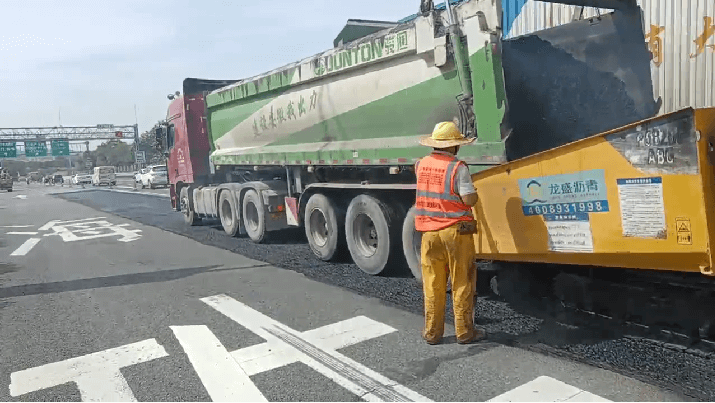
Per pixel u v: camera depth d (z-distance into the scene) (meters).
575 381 3.70
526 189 4.30
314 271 7.73
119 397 3.84
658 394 3.45
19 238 13.72
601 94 5.70
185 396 3.81
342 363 4.27
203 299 6.43
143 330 5.34
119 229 14.51
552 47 5.63
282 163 9.43
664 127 3.38
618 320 4.58
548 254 4.24
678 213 3.38
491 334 4.74
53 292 7.21
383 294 6.28
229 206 11.79
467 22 5.37
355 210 7.45
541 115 5.40
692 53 8.07
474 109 5.40
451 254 4.44
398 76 6.43
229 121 11.30
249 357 4.49
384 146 6.87
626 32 5.86
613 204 3.72
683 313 4.09
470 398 3.56
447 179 4.38
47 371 4.39
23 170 139.88
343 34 8.40
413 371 4.05
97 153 124.69
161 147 15.24
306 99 8.34
